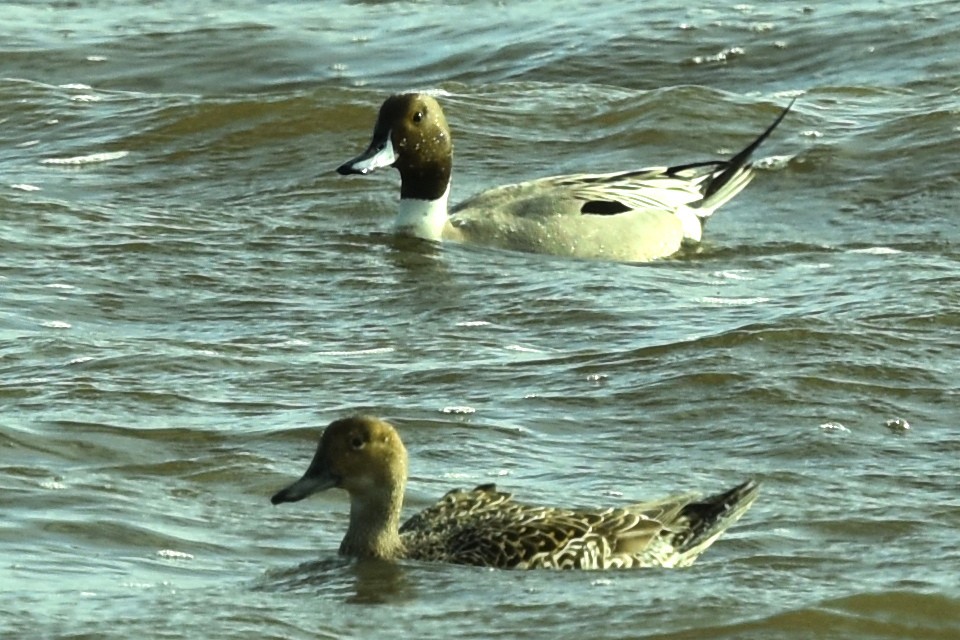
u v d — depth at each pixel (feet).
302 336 57.11
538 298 61.11
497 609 35.86
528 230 69.00
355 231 70.18
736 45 92.68
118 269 63.21
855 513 41.70
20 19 100.32
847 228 71.10
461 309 60.18
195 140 80.33
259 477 44.16
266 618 35.37
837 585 37.58
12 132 82.23
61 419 47.39
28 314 58.44
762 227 71.61
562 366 53.21
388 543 38.78
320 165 77.82
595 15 98.27
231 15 100.99
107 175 77.05
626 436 47.91
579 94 85.25
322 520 41.65
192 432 47.06
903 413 49.34
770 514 41.75
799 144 78.38
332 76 92.17
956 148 76.28
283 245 67.31
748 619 35.63
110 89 90.94
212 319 59.06
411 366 53.47
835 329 55.11
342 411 49.14
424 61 93.40
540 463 45.80
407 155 69.36
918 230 70.38
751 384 50.90
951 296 59.67
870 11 95.71
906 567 38.55
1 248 64.59
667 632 35.14
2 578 37.17
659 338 55.98
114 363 52.90
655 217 69.56
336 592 36.73
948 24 93.15
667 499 39.50
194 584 37.22
